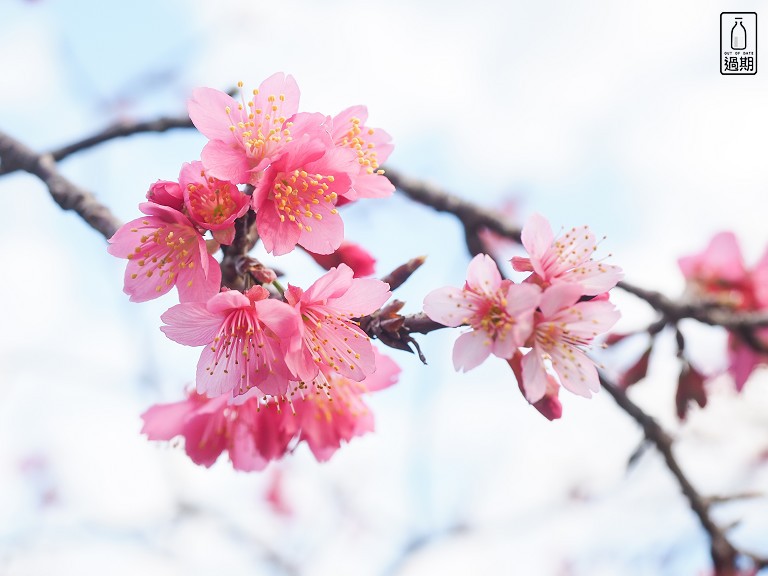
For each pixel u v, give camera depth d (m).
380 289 0.32
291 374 0.31
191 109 0.32
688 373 0.42
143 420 0.37
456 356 0.31
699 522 0.40
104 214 0.36
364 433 0.36
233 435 0.36
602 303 0.31
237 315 0.31
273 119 0.32
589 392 0.31
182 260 0.32
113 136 0.41
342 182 0.32
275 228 0.32
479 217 0.43
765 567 0.39
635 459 0.40
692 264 0.46
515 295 0.31
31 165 0.38
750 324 0.44
